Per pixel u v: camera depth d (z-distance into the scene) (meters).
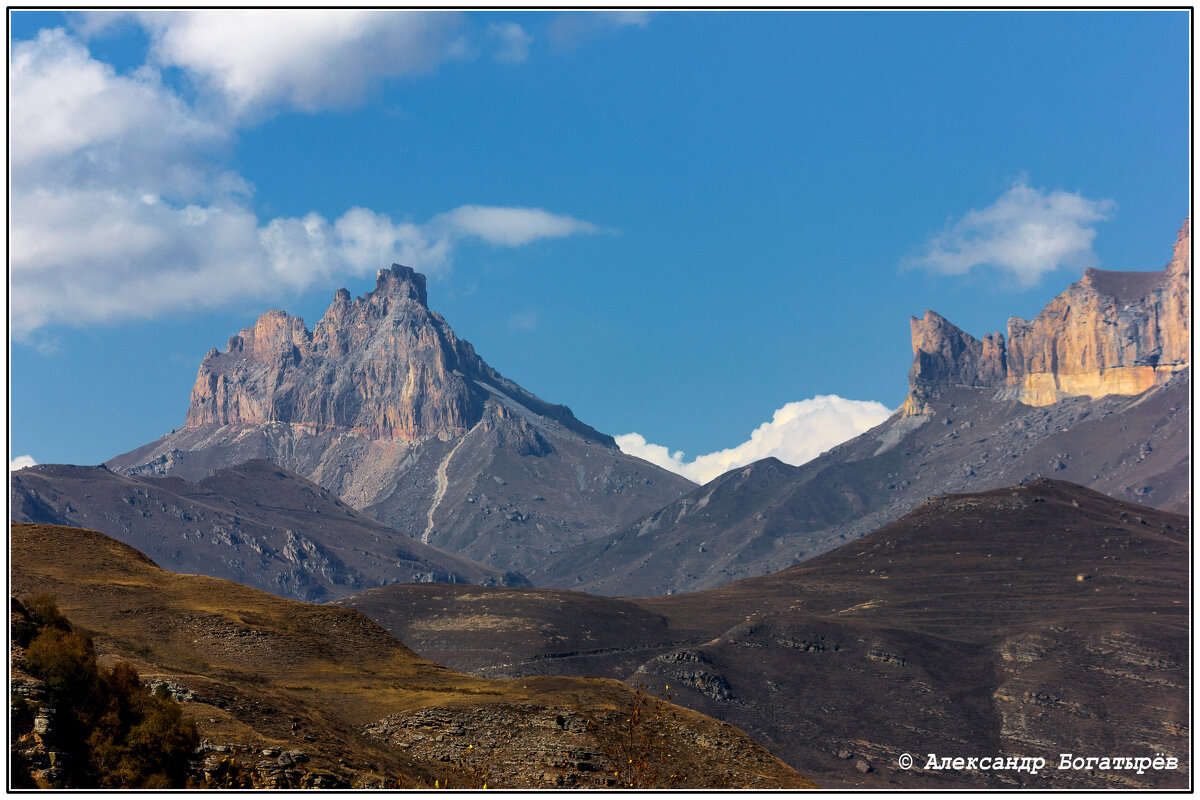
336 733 97.69
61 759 69.88
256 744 84.81
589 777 94.94
